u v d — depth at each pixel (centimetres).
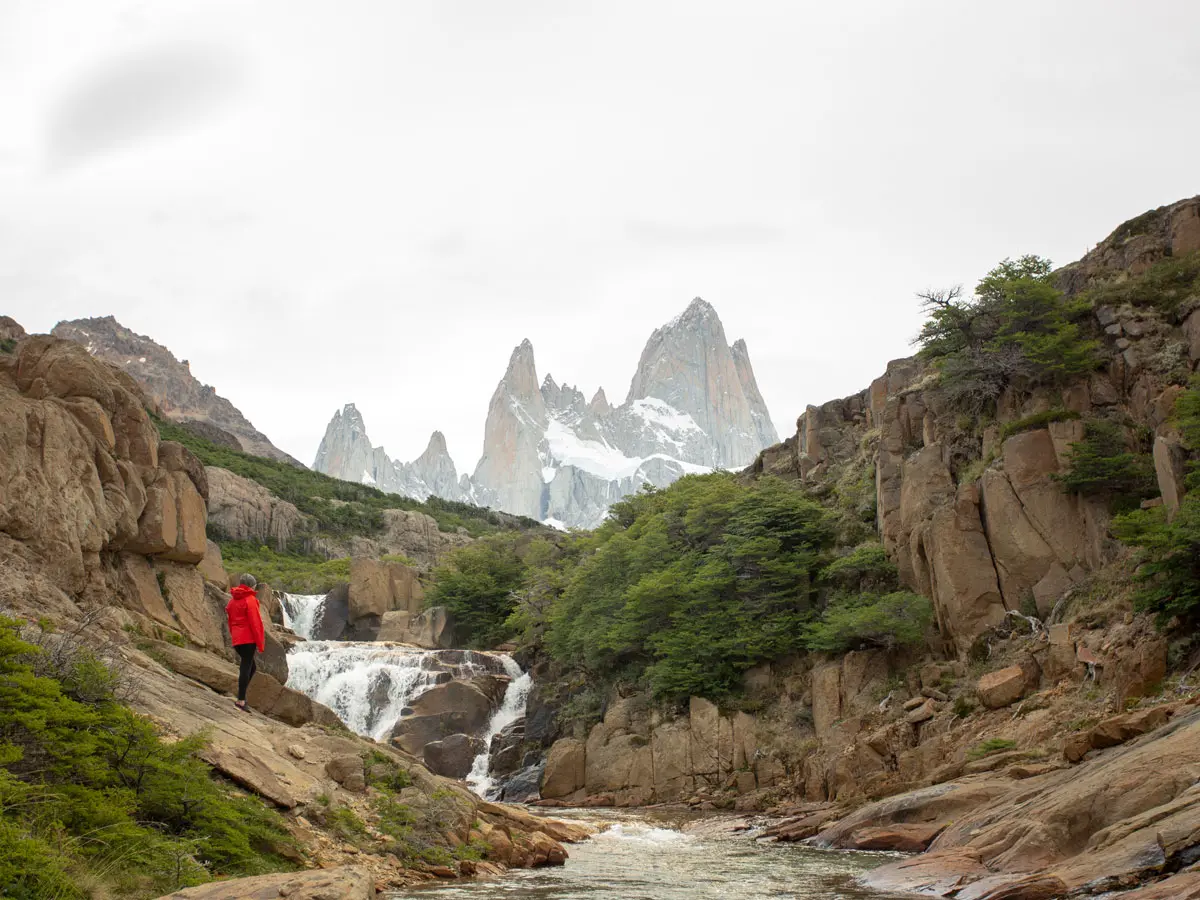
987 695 3875
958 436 5288
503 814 2711
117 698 1831
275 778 1975
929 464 5191
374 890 1579
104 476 2845
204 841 1608
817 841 3119
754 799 4475
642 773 5088
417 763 2711
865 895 2053
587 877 2283
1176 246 5281
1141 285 5084
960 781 3011
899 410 5641
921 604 4662
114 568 2858
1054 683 3759
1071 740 2855
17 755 1426
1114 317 4997
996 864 2072
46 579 2388
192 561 3175
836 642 4869
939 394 5488
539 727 6072
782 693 5112
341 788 2183
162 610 2959
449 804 2345
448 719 6116
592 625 6184
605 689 5950
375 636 7806
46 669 1728
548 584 7519
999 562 4603
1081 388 4881
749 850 2938
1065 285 5634
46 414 2611
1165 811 1808
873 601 4984
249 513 11612
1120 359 4856
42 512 2497
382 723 6125
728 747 4941
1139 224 5622
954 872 2117
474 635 7912
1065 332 4912
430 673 6347
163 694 2091
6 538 2409
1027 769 2875
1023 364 5047
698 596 5666
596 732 5450
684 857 2748
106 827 1474
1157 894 1488
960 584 4606
